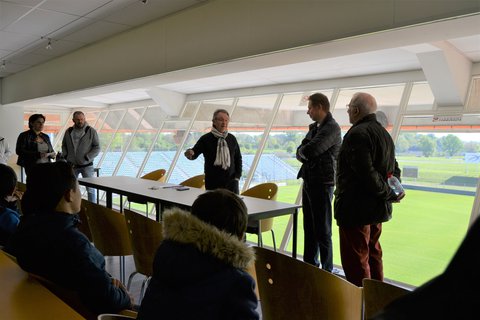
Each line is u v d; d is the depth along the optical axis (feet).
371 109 8.96
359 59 15.43
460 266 1.27
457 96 14.55
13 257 5.98
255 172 21.81
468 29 8.86
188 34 14.23
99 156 34.32
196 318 3.89
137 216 8.27
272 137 21.81
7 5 13.74
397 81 17.08
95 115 37.22
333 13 9.98
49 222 5.31
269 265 5.61
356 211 8.73
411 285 12.74
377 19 9.14
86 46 20.15
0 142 22.90
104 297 5.28
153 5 13.89
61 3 13.57
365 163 8.40
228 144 13.39
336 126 11.41
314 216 11.72
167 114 28.91
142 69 16.44
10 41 19.01
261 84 22.47
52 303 4.47
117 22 15.97
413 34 9.30
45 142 19.76
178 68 14.70
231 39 12.69
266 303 5.88
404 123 16.40
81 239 5.37
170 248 4.24
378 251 9.61
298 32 10.79
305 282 5.22
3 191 7.62
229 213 4.39
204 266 4.01
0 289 4.83
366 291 4.75
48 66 24.17
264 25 11.68
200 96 26.96
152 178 19.02
